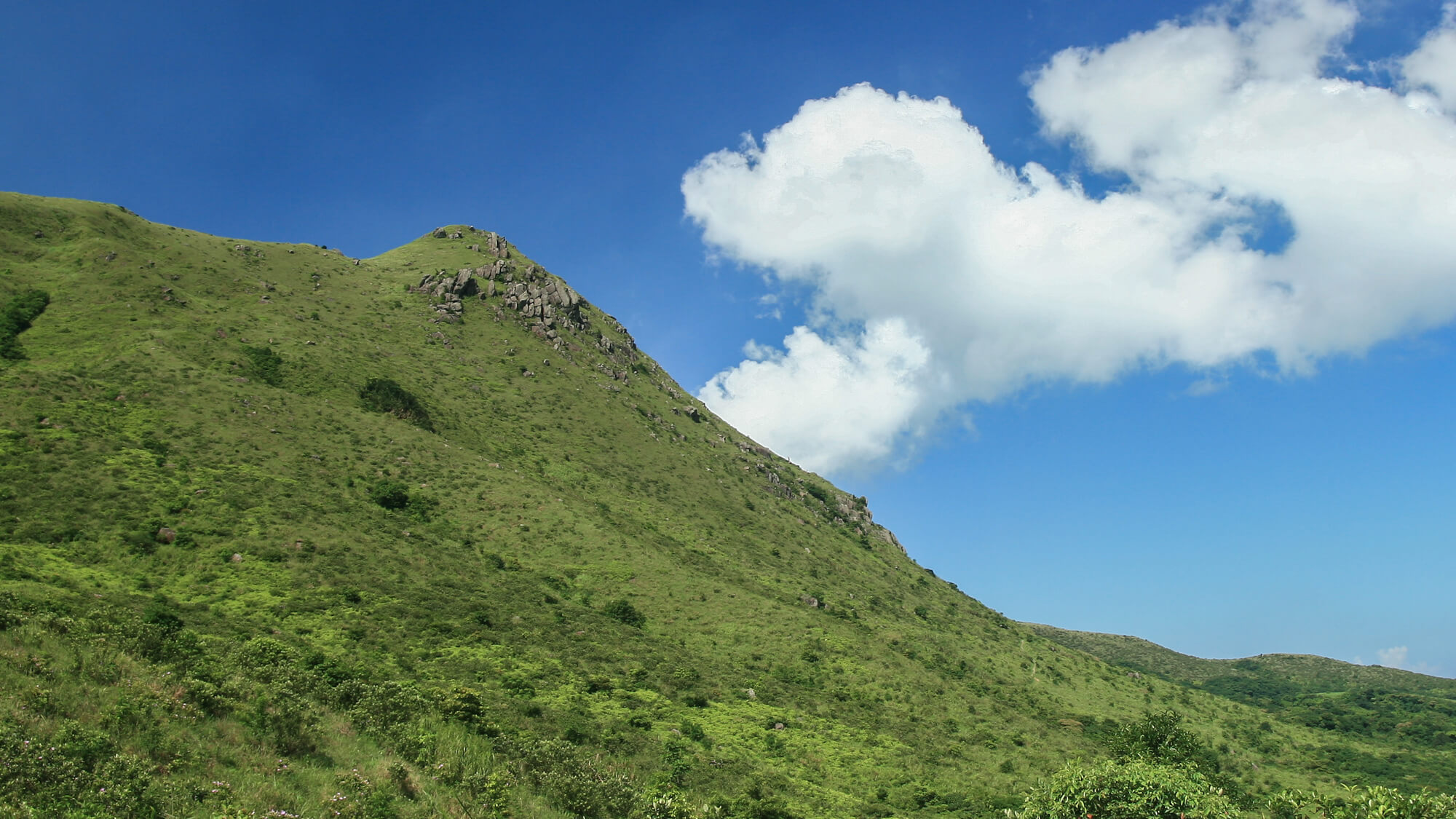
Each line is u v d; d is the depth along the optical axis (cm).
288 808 2183
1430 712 11681
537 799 2952
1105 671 11281
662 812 3262
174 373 9475
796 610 9356
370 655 5444
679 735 5506
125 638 3123
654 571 9225
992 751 6769
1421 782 7631
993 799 5403
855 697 7444
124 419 8169
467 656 5944
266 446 8788
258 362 11031
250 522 7044
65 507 6281
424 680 5256
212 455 8106
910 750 6372
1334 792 7325
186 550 6316
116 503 6562
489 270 18062
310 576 6519
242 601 5812
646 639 7519
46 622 3000
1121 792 2478
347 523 7756
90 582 5362
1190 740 6209
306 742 2681
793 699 6969
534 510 9812
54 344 9744
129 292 11588
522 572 8338
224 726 2572
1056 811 2559
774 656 7956
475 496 9694
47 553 5634
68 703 2334
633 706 5812
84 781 1934
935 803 5334
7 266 11488
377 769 2655
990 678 9438
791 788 5041
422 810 2478
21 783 1839
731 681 6981
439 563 7700
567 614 7519
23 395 7819
